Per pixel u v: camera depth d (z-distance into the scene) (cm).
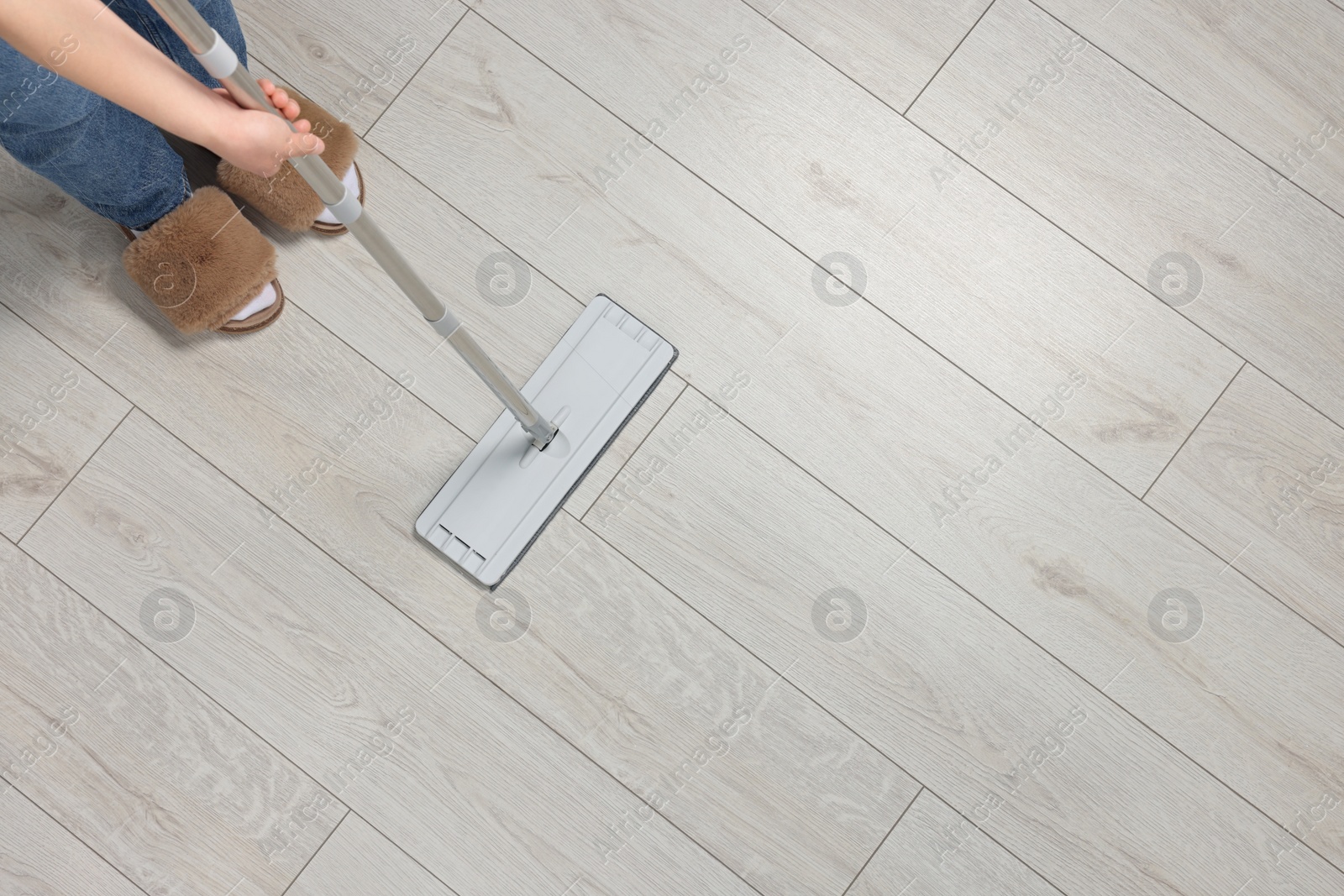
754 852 143
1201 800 144
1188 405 152
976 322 154
